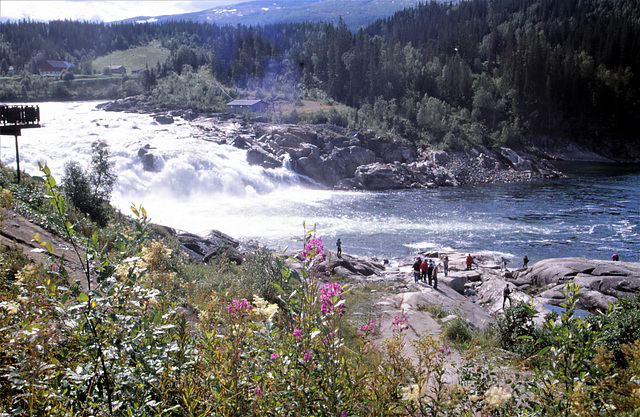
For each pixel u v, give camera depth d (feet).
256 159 236.22
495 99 401.90
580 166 336.08
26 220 46.75
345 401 9.93
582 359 12.31
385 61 407.03
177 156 205.16
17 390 9.89
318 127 290.35
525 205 192.24
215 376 10.11
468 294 94.63
